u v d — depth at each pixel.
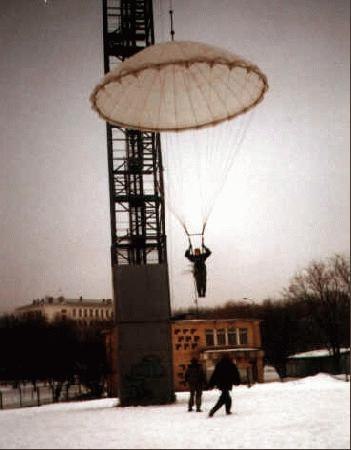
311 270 47.28
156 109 19.94
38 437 13.70
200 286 17.56
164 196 25.67
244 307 55.19
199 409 17.00
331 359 46.69
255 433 11.51
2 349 58.12
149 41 26.55
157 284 23.11
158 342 22.73
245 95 19.14
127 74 16.22
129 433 13.11
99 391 40.53
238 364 36.12
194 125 20.78
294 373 49.72
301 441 10.19
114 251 24.19
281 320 52.72
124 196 25.28
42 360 54.94
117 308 22.78
